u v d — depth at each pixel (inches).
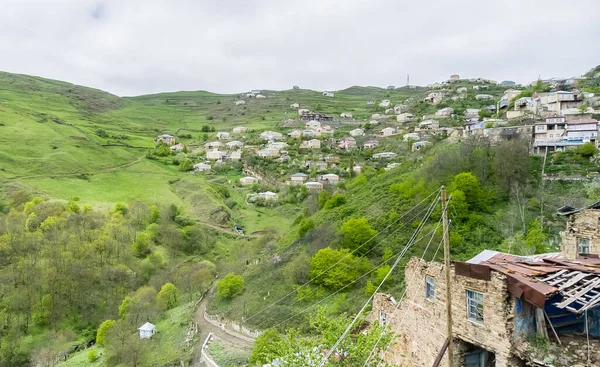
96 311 3425.2
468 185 2746.1
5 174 5551.2
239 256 4224.9
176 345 2640.3
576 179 2775.6
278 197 6328.7
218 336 2586.1
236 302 2957.7
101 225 4355.3
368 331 1002.7
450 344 689.6
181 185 6633.9
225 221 5565.9
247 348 2347.4
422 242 2529.5
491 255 1164.5
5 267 3472.0
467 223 2566.4
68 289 3462.1
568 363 640.4
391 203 3176.7
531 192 2753.4
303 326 2304.4
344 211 3422.7
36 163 6097.4
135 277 3887.8
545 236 2175.2
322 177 6565.0
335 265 2635.3
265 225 5477.4
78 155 6830.7
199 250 4714.6
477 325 754.8
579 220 1133.7
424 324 932.6
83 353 2869.1
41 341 3043.8
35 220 4124.0
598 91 5885.8
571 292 673.0
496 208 2682.1
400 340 1051.9
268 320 2522.1
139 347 2596.0
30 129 7401.6
